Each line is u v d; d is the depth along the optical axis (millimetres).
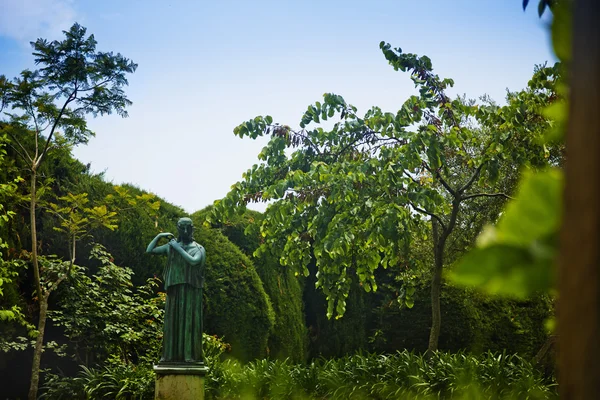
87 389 10492
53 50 10195
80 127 10648
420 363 10758
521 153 9742
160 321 11781
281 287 14383
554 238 339
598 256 305
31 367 11562
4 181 11180
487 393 10016
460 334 14719
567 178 319
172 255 9023
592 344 303
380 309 15078
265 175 11141
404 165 9828
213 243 13422
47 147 10961
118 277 11516
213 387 11008
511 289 350
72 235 11914
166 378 8789
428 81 10328
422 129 10117
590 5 316
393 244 10102
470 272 351
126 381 10500
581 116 315
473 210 12359
